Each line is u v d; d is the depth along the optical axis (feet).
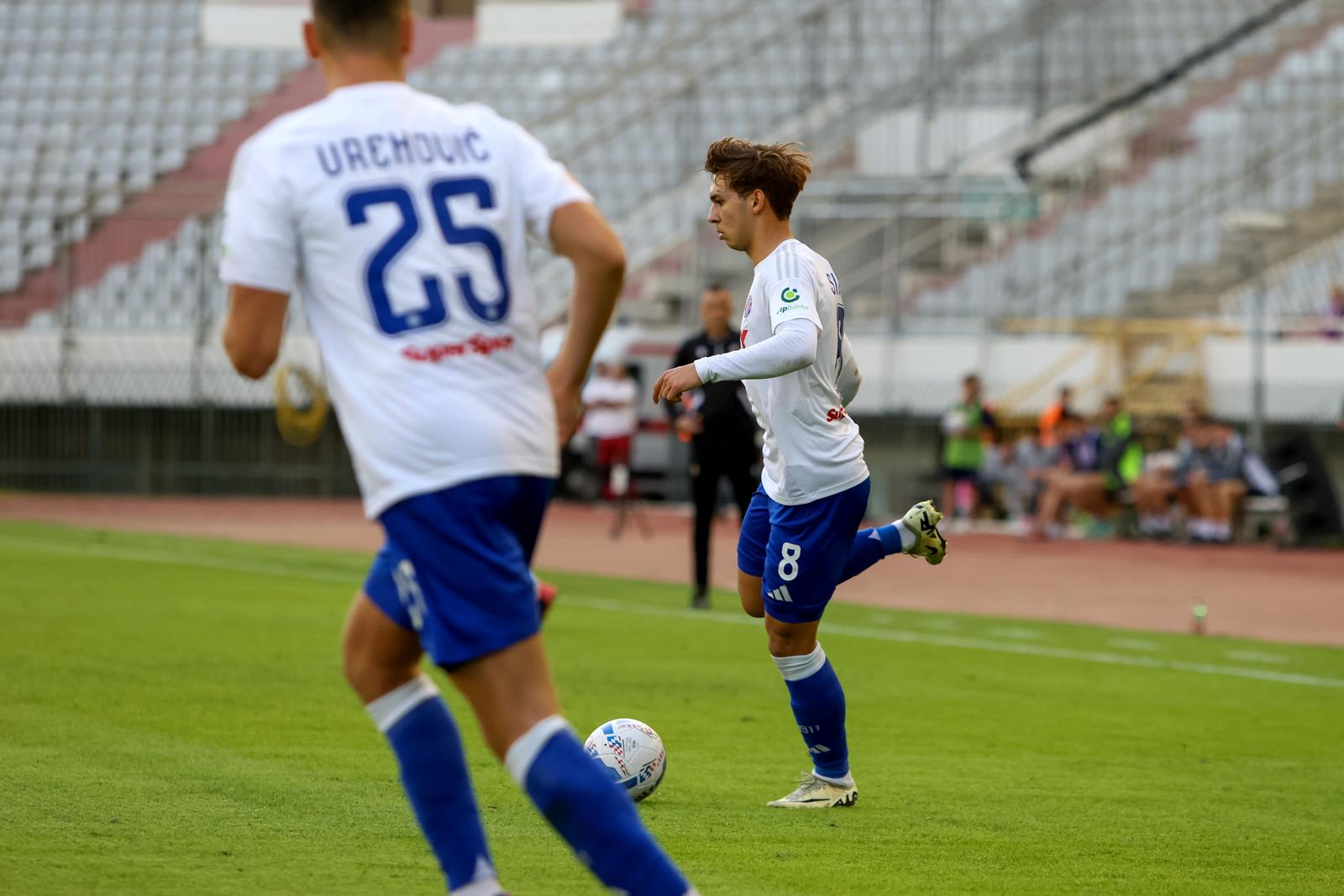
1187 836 64.44
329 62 42.68
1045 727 93.40
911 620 155.02
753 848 60.08
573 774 40.29
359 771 72.64
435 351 40.81
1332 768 82.17
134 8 461.78
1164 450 291.17
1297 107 359.87
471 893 43.96
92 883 51.44
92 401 347.56
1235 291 328.29
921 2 412.98
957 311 335.67
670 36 433.48
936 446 312.71
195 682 99.96
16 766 71.26
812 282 65.72
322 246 41.04
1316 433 292.40
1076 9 383.04
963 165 356.59
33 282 380.17
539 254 362.12
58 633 122.72
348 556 210.18
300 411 341.00
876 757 82.33
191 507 311.06
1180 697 107.96
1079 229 346.13
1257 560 230.27
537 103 422.00
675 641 130.72
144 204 393.70
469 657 40.55
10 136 425.69
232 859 55.42
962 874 56.75
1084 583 194.49
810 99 386.52
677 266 349.61
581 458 333.42
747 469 151.53
